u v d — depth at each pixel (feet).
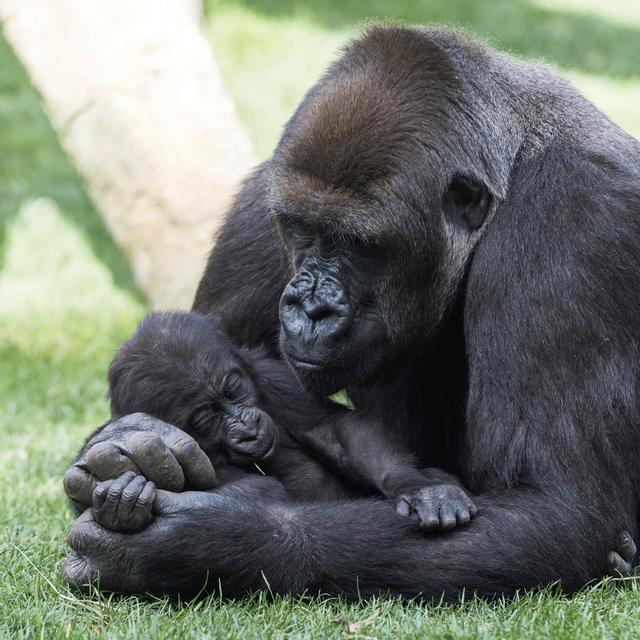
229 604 32.55
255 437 37.63
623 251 34.01
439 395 39.47
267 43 134.72
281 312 33.91
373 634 30.76
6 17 73.46
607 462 33.91
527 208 34.42
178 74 69.92
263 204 40.24
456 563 32.83
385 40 35.53
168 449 33.01
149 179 68.85
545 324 33.50
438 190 33.71
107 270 92.68
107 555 32.27
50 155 109.40
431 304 35.14
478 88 35.53
